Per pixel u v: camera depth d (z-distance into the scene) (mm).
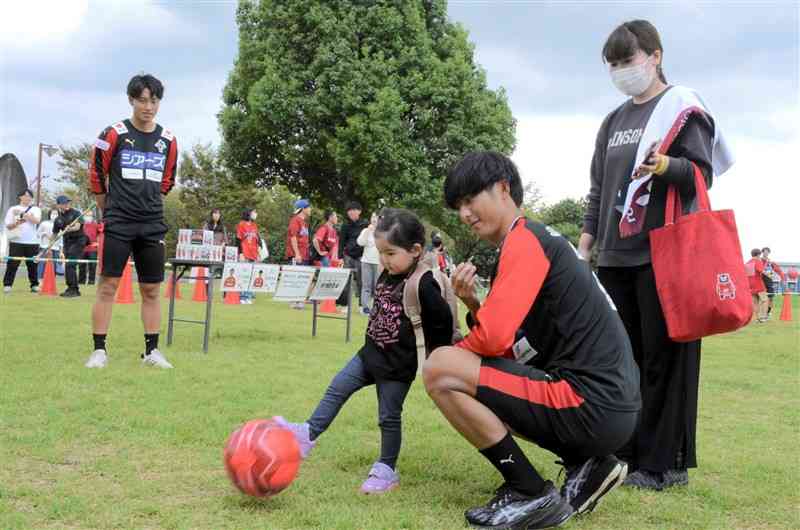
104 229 5797
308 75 22984
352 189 24625
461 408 2672
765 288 16672
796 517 3012
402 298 3316
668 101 3490
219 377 5641
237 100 24766
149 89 5766
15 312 9680
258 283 7234
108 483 3098
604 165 3809
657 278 3326
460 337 3459
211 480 3178
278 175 25703
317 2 23094
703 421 4953
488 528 2676
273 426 2902
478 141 23859
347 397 3480
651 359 3459
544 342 2787
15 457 3410
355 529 2652
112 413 4273
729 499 3203
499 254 2697
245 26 24422
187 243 7078
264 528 2615
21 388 4832
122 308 11180
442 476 3404
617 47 3543
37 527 2574
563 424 2631
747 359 8453
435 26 25188
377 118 22312
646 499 3199
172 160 6086
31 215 13703
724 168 3592
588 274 2740
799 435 4551
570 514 2707
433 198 23453
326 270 7965
